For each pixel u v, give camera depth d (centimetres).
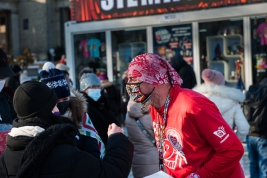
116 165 223
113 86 845
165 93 263
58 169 209
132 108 438
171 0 809
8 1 4619
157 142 277
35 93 222
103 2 898
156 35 848
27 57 3238
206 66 802
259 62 750
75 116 334
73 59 958
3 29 4791
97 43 930
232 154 247
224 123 252
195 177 252
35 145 206
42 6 4534
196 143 255
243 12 738
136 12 855
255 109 489
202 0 775
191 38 807
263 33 740
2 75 343
